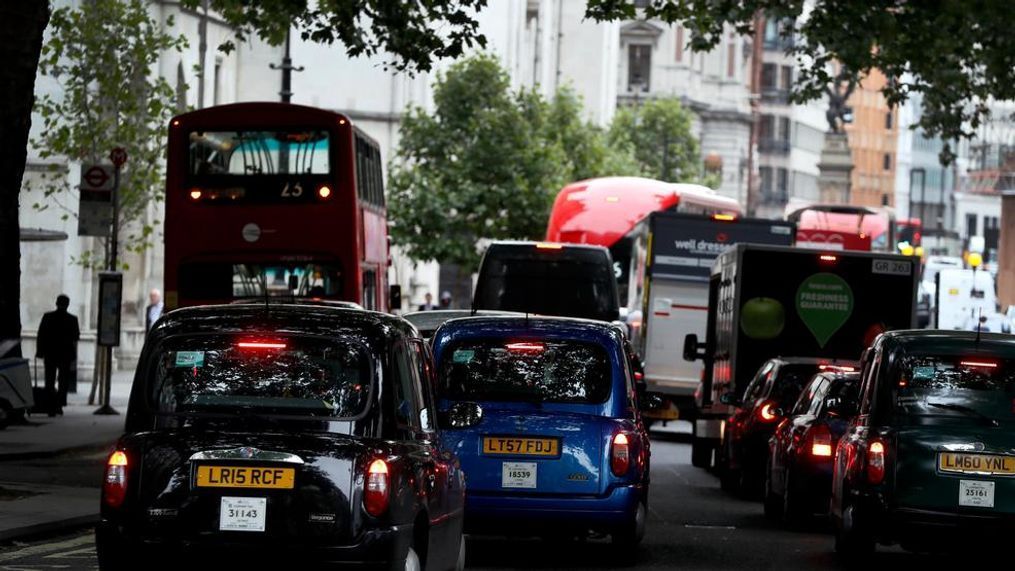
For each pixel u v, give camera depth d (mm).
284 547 15156
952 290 94500
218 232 40250
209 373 15711
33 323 61875
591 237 67062
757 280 39031
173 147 40406
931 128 49969
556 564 22484
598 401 22125
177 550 15227
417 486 15797
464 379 22203
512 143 96188
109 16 51750
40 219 61938
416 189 95500
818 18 46250
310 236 40156
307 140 40281
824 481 27172
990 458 21359
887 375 21938
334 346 15789
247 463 15266
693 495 34844
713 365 43656
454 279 119500
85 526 24312
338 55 103875
